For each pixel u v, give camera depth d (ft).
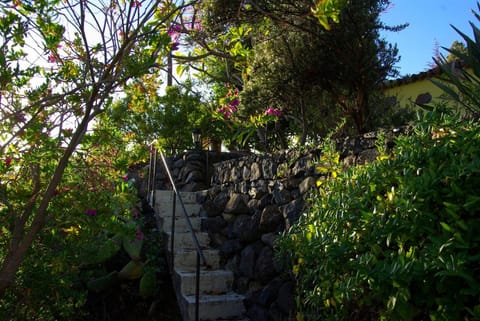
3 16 7.71
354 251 8.54
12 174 10.05
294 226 11.33
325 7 6.94
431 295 6.76
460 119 8.73
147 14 8.10
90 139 9.67
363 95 18.43
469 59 9.60
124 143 11.50
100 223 10.53
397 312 7.07
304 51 18.25
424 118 8.31
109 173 10.83
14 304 12.02
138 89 10.68
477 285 5.94
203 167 25.71
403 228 7.43
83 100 8.68
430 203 7.51
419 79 25.58
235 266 16.56
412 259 6.81
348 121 19.58
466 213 6.89
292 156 14.57
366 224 8.08
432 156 7.84
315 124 21.94
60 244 12.76
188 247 18.33
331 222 9.20
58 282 12.49
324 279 9.02
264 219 14.93
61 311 13.23
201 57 9.82
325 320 9.02
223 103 14.67
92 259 14.52
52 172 9.89
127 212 11.89
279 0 16.15
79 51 9.01
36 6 7.95
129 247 16.75
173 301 17.07
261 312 13.91
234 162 18.72
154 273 16.94
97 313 16.30
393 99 20.83
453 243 6.31
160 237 18.98
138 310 16.80
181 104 31.07
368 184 8.73
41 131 8.59
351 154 12.12
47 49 8.66
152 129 28.50
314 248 9.20
